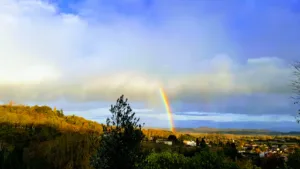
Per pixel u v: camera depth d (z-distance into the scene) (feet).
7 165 92.99
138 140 31.99
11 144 148.66
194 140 264.93
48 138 152.35
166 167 54.49
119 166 30.40
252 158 108.78
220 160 58.39
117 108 32.37
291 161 67.36
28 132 190.29
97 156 31.81
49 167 91.97
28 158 102.73
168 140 219.00
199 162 57.16
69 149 85.61
